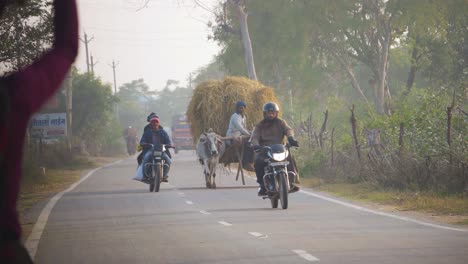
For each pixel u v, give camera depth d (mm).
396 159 38844
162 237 21859
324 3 88812
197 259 17484
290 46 92125
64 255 18797
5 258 4039
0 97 3816
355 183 43062
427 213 27484
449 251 17656
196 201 35156
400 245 18844
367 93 115500
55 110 109250
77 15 4195
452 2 83500
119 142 152750
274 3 90812
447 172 34781
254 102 48844
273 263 16562
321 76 98812
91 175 66000
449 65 86562
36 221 27953
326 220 25578
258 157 30594
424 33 85125
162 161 42031
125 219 27594
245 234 22016
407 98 65062
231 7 92250
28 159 58875
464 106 49625
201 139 44500
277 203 30797
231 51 97938
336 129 86250
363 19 88438
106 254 18734
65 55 4105
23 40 35344
